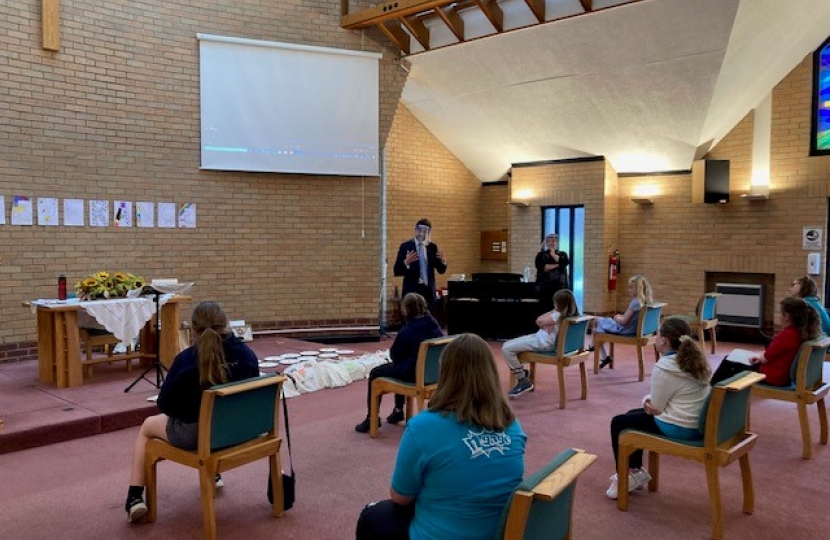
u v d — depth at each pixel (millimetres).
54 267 7168
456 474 2068
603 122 9180
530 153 10641
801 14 7375
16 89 6832
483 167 11586
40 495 3703
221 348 3166
